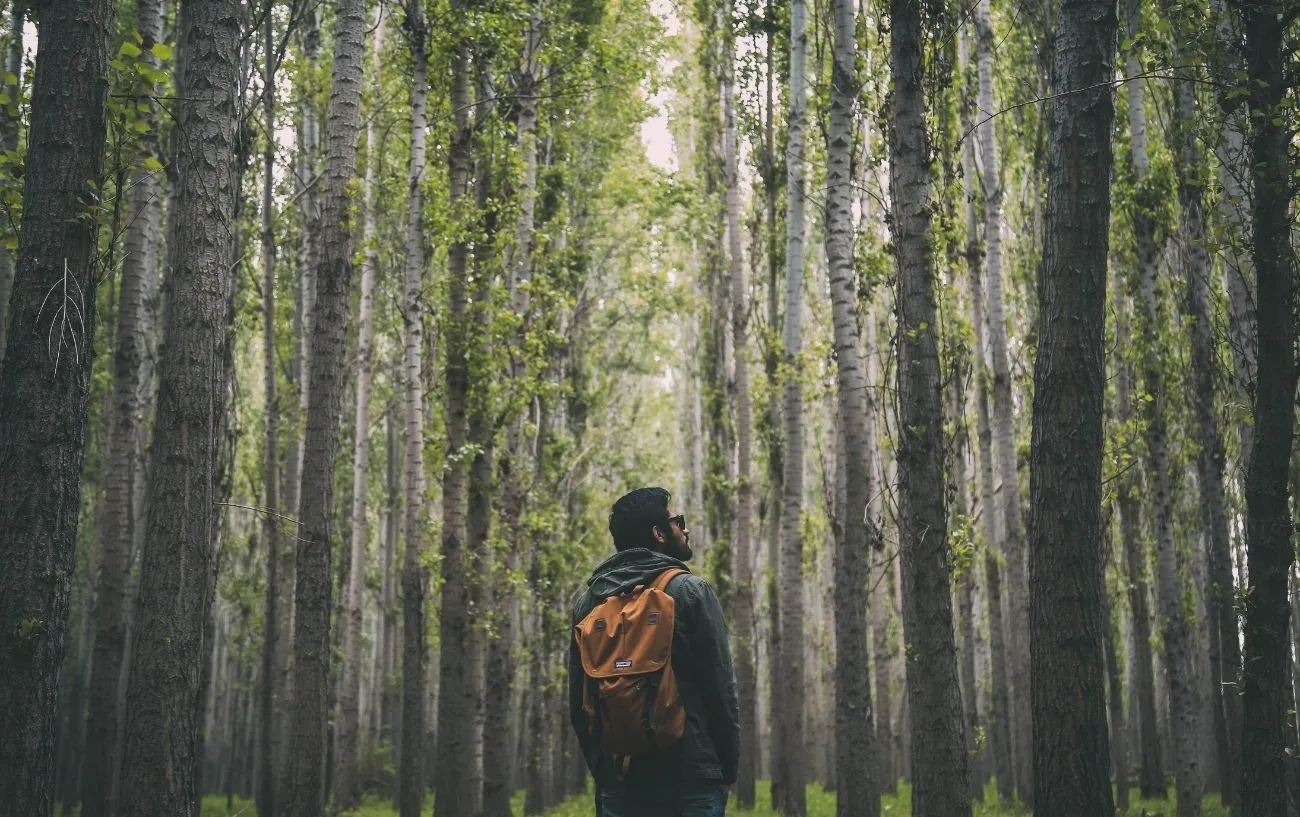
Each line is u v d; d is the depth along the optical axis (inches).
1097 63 288.5
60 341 243.8
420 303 705.6
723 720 163.9
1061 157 288.0
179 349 319.3
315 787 506.0
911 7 435.2
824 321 1317.7
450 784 637.9
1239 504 821.2
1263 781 267.9
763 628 1537.9
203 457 320.2
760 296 1109.7
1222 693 737.6
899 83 432.8
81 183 252.2
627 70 773.9
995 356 807.1
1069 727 268.2
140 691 311.0
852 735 599.5
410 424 736.3
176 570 314.0
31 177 251.1
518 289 755.4
